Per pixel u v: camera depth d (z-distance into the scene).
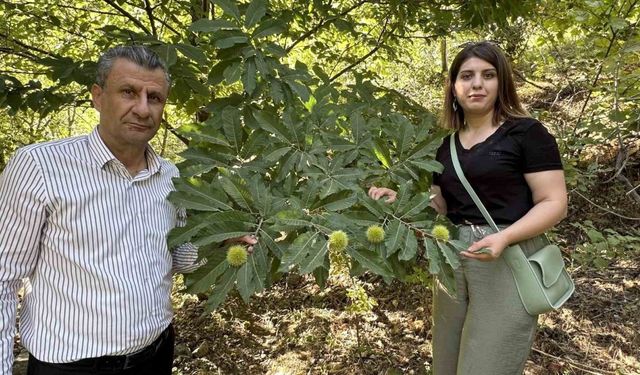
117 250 1.34
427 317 3.31
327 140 1.80
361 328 3.31
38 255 1.33
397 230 1.45
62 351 1.32
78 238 1.29
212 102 1.90
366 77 3.09
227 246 1.43
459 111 1.94
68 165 1.29
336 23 2.94
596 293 3.19
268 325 3.50
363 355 3.03
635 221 3.65
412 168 1.85
